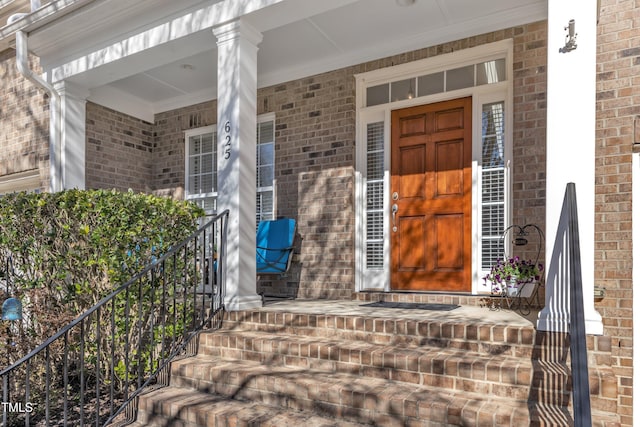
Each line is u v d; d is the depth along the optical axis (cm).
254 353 319
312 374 284
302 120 514
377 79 482
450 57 438
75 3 432
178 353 339
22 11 632
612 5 353
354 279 477
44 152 549
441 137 456
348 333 315
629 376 333
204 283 359
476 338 277
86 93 522
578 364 173
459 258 441
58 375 362
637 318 338
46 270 357
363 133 493
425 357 264
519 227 382
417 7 396
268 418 254
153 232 351
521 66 399
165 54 432
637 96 341
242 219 369
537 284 365
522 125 397
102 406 329
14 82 590
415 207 465
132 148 609
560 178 271
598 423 209
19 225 368
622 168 343
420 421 232
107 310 336
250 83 380
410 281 463
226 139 373
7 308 335
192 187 616
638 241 340
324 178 497
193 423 270
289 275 510
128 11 420
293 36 445
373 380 272
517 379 240
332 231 487
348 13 404
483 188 431
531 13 393
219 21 375
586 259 261
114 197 340
